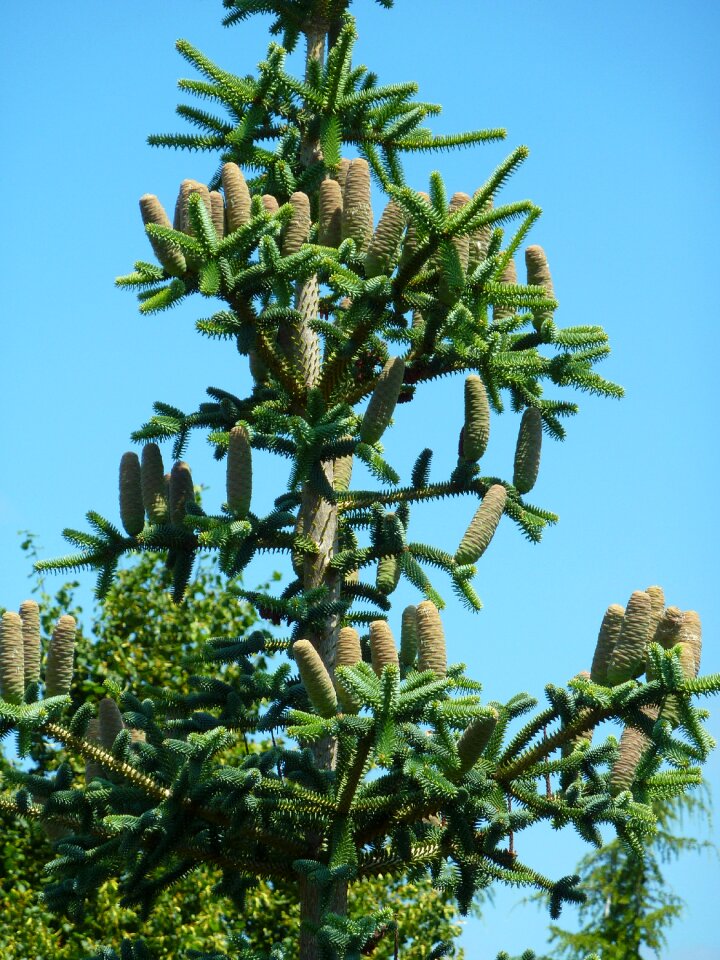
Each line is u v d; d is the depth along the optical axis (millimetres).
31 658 7051
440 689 6062
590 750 6984
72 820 7391
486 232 8305
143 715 7781
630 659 6863
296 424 7914
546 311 8562
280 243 8562
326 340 9164
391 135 9859
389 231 7922
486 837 6973
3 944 15516
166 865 8289
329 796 7062
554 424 9008
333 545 8875
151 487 8617
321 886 6785
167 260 7949
